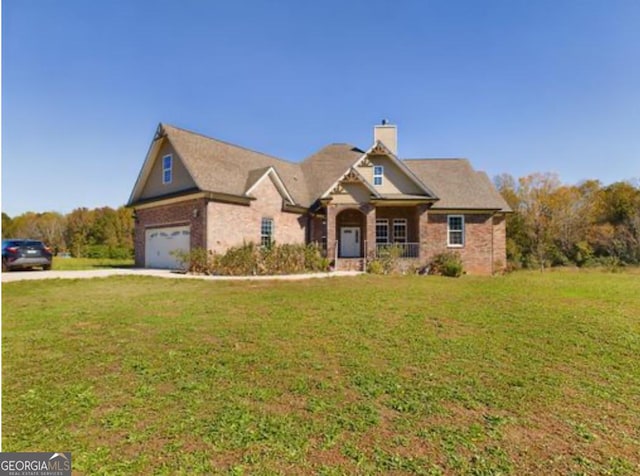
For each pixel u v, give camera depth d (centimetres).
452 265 1786
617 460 302
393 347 585
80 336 633
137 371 478
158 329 680
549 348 585
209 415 366
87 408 379
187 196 1834
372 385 442
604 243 3244
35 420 355
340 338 629
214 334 648
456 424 356
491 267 2164
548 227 3644
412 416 370
